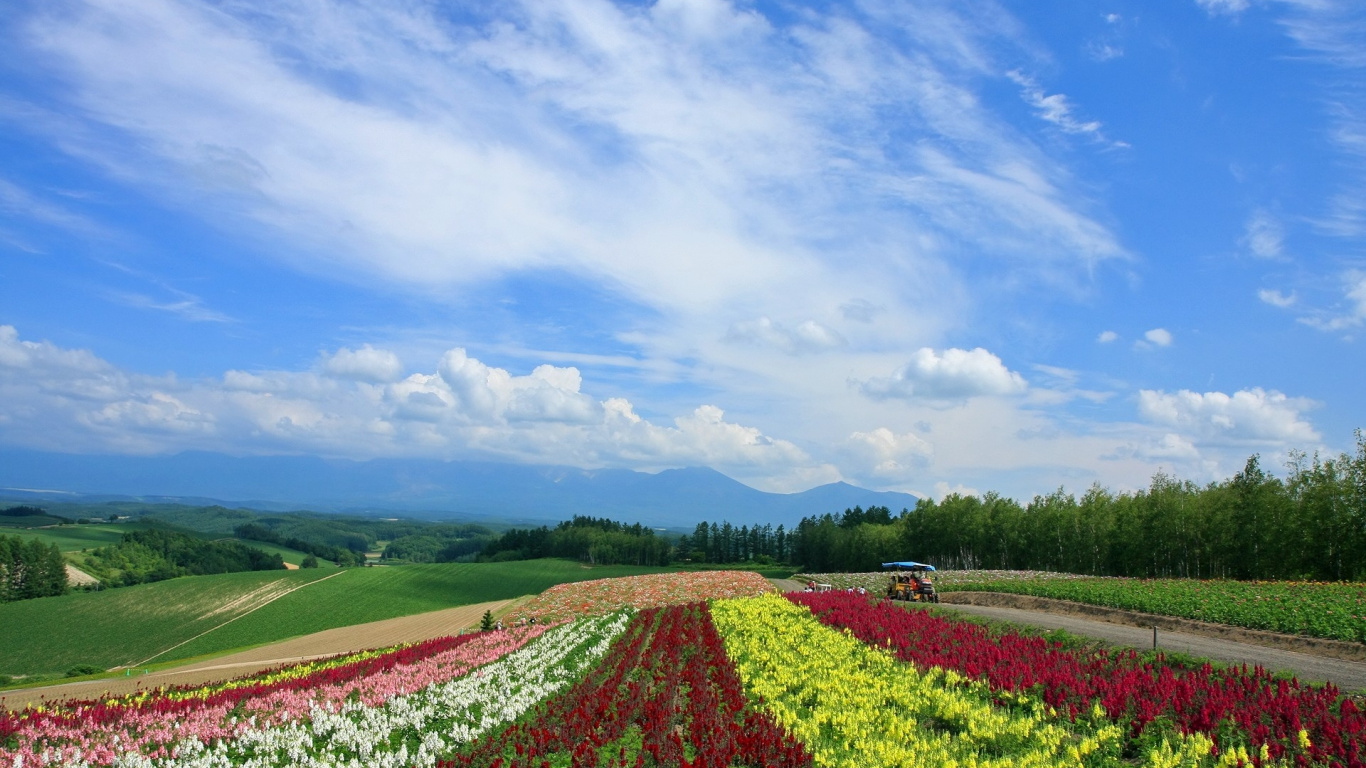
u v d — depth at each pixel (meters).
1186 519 70.94
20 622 72.81
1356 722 14.12
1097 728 15.46
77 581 102.06
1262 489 64.62
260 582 89.62
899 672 21.22
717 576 73.06
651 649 29.00
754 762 14.07
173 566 118.88
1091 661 21.28
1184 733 14.60
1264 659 24.20
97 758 16.56
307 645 53.12
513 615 56.91
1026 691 18.47
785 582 80.75
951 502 109.50
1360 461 56.53
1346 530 56.47
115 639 68.25
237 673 38.09
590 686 21.31
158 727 19.11
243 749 17.42
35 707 22.53
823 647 26.02
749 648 27.09
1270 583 45.84
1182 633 31.77
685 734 16.28
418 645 36.62
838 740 15.42
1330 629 27.89
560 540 165.25
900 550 118.62
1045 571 76.94
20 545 90.19
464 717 19.66
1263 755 13.00
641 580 71.25
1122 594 41.09
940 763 13.45
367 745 16.83
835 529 140.62
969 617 34.09
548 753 15.46
